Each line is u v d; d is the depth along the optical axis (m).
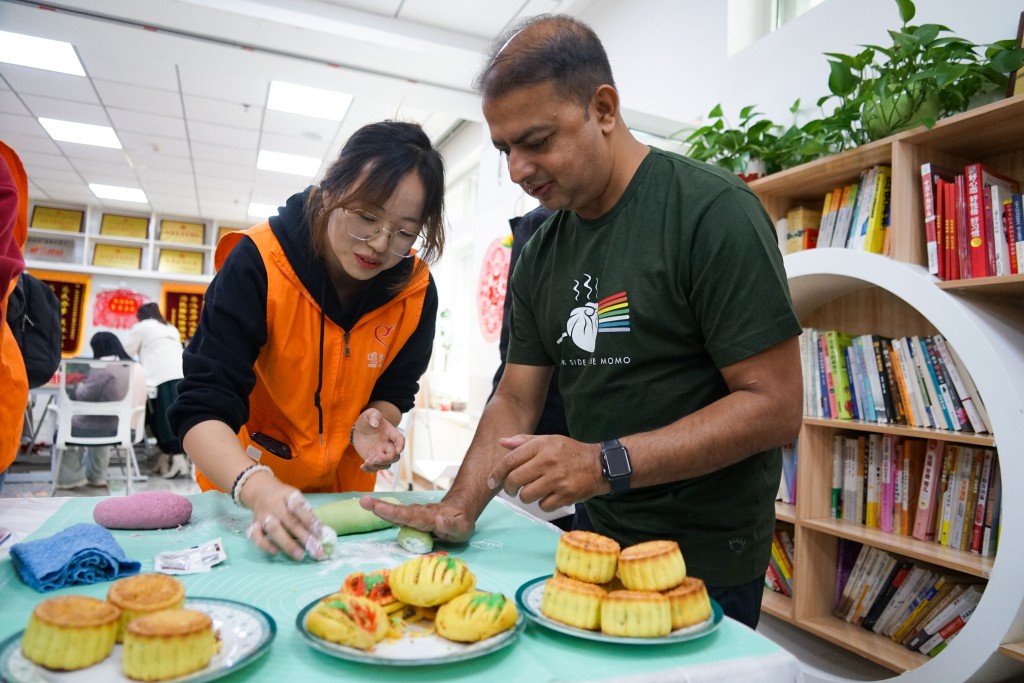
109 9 3.24
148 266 8.02
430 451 4.79
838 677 1.79
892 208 1.65
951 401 1.65
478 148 5.13
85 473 4.50
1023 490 1.30
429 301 1.36
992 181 1.55
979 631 1.37
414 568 0.64
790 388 0.85
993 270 1.48
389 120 1.13
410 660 0.52
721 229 0.87
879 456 1.91
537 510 1.46
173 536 0.90
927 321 1.88
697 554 0.95
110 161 6.18
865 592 1.93
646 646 0.59
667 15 3.04
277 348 1.17
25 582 0.70
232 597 0.69
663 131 2.49
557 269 1.05
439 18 3.67
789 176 1.95
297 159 6.02
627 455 0.78
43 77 4.49
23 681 0.47
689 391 0.94
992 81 1.55
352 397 1.26
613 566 0.66
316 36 3.47
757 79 2.47
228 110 4.98
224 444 0.97
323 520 0.94
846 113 1.83
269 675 0.52
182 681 0.47
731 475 0.94
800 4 2.57
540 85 0.85
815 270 1.80
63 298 7.70
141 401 4.51
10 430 1.20
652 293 0.92
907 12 1.67
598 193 0.95
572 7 3.69
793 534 2.22
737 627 0.65
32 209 7.66
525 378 1.15
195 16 3.29
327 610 0.56
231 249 1.25
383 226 1.03
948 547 1.68
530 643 0.60
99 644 0.51
